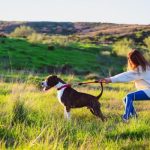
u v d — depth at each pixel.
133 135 9.93
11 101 11.57
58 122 10.59
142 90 11.79
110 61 62.25
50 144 8.38
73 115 12.68
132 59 11.59
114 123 11.69
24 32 86.88
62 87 12.01
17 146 8.38
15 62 48.25
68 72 46.72
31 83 21.64
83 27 166.88
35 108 12.17
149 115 12.90
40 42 63.69
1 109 11.44
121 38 111.81
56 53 59.41
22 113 11.02
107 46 76.25
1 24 173.50
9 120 10.48
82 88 23.28
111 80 11.63
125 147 8.91
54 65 49.66
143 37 114.00
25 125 10.41
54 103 14.95
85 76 41.31
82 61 58.28
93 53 66.12
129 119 11.42
